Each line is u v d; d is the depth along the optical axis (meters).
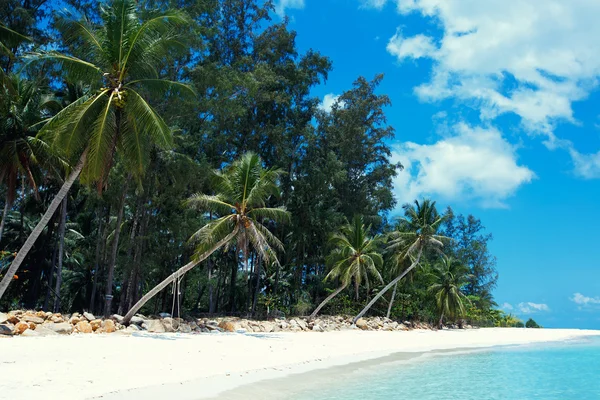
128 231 35.03
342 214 47.72
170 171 30.48
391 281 51.53
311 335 32.47
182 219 32.84
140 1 28.11
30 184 23.77
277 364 19.25
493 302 78.62
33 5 31.45
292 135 45.91
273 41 42.56
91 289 40.53
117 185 28.83
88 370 13.58
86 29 21.03
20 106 23.92
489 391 16.23
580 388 17.47
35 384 11.25
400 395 14.53
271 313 41.81
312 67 47.75
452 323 61.44
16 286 37.06
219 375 15.52
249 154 28.09
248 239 27.22
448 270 54.97
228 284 48.47
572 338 52.09
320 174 44.38
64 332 20.81
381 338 34.59
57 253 36.94
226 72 33.47
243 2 41.41
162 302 38.56
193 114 31.94
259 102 40.66
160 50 22.06
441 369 21.55
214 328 29.53
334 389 14.89
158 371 14.77
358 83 52.75
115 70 20.95
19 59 24.83
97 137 19.44
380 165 53.88
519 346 38.16
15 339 17.70
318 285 47.84
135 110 20.41
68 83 26.78
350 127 50.31
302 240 44.94
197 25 29.94
